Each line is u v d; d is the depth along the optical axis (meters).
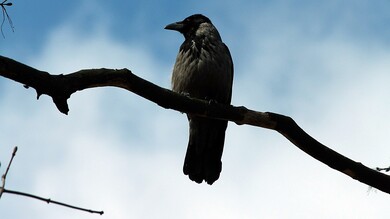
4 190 4.53
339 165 9.84
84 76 8.35
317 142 9.88
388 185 9.77
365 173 9.74
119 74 8.69
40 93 8.01
